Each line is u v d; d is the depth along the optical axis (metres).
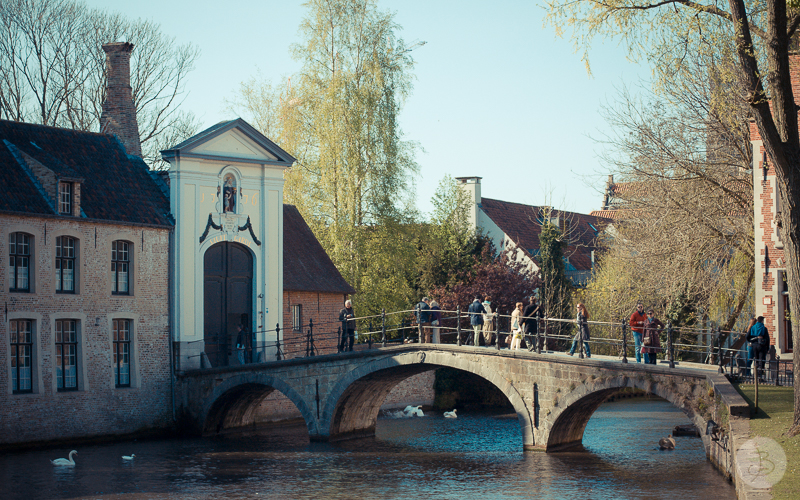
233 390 30.50
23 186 27.55
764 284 23.84
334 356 28.30
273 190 33.94
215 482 21.59
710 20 17.14
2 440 26.22
